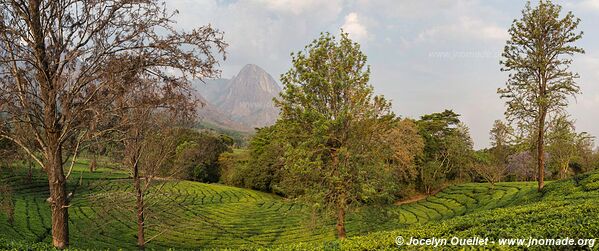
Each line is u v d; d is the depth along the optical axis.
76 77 11.35
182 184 57.41
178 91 12.46
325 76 20.08
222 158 71.56
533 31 27.52
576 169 67.69
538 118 28.88
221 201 49.72
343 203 19.03
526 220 12.84
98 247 25.03
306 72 19.55
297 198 20.75
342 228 19.91
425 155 60.56
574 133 31.95
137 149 20.25
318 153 20.41
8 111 10.67
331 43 20.34
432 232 12.49
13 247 10.85
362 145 19.98
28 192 39.59
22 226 27.69
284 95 19.86
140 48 11.02
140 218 21.14
